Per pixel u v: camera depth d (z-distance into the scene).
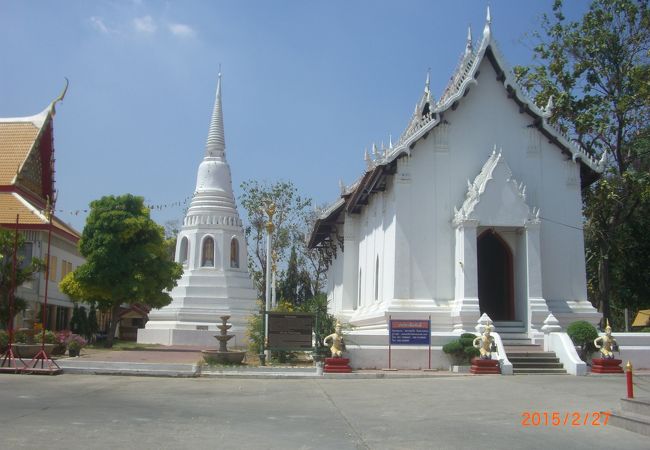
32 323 25.78
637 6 32.50
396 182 26.84
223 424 11.63
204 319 39.69
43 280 37.97
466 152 27.52
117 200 35.28
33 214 36.53
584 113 32.84
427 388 17.34
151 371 20.45
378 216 30.42
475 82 27.23
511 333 25.89
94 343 39.47
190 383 18.53
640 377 20.67
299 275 59.22
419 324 22.53
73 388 16.72
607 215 34.03
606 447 9.95
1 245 26.11
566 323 26.70
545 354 23.25
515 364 22.56
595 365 22.31
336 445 9.95
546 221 27.59
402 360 22.64
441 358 22.78
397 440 10.39
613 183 32.50
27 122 43.12
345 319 33.91
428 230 26.69
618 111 32.28
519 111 28.09
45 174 43.94
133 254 34.50
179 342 38.53
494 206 26.12
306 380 19.55
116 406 13.63
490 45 27.78
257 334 24.69
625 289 36.72
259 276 57.88
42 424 11.20
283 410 13.49
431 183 27.08
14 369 20.19
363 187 29.77
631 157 33.12
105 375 20.34
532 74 34.75
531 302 25.73
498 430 11.30
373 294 30.83
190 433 10.70
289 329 22.53
